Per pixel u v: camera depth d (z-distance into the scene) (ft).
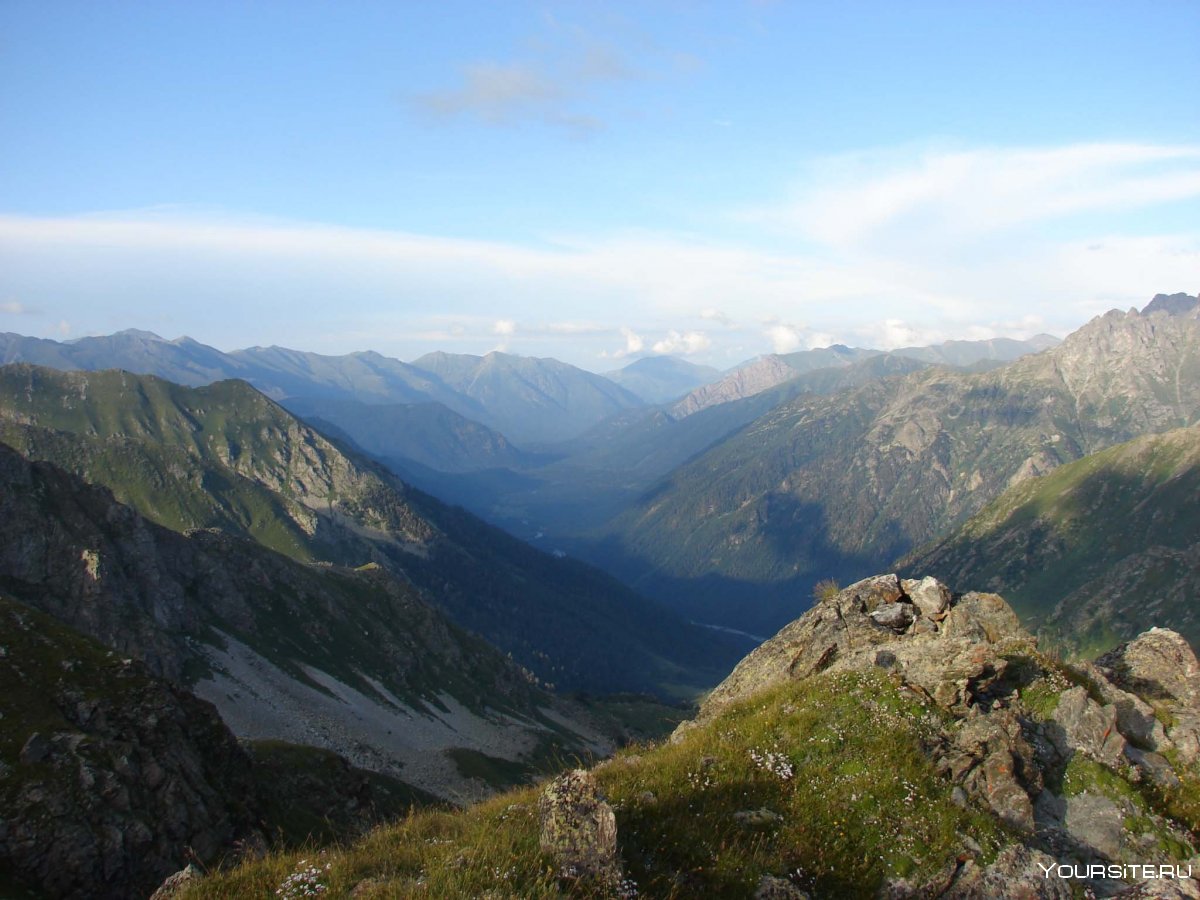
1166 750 64.13
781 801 55.57
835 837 52.39
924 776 56.85
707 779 57.98
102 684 137.28
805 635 87.25
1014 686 67.56
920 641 74.23
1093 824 56.49
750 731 64.28
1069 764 60.59
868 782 56.24
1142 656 75.56
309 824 157.69
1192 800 59.16
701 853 49.03
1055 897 48.34
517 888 41.96
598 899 42.50
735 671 91.09
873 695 65.67
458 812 61.98
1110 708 63.31
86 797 111.24
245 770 152.05
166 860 113.60
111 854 107.14
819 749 60.23
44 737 116.88
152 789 122.93
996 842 52.26
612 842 45.24
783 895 46.57
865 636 82.02
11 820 102.83
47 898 97.96
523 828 48.98
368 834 57.26
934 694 65.05
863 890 49.03
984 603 81.87
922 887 49.06
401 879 42.93
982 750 59.41
